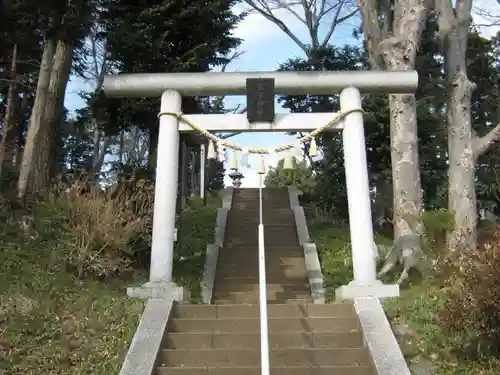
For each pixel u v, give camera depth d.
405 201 12.59
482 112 20.78
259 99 10.01
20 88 21.95
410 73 10.13
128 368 6.63
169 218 9.56
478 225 14.59
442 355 7.44
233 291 12.06
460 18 13.57
